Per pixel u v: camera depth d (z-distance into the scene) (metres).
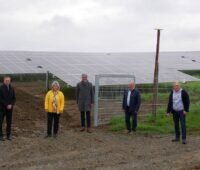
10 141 16.61
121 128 20.48
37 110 24.31
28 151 14.84
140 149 15.46
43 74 38.78
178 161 13.04
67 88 32.91
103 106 22.14
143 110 24.66
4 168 12.23
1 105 16.72
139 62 44.66
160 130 20.06
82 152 14.79
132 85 19.47
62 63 39.75
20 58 41.75
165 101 27.70
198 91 32.56
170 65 45.66
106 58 45.56
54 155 14.23
